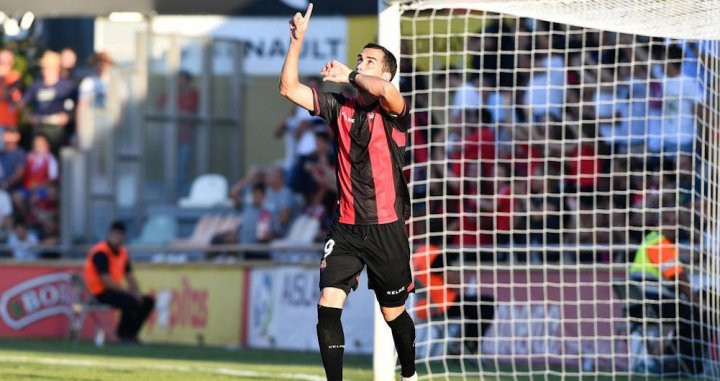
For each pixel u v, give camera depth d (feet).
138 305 173.58
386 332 102.73
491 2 100.99
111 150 196.65
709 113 121.39
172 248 178.40
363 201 71.92
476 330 139.33
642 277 130.62
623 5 98.37
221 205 194.29
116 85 196.44
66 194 196.03
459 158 158.10
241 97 201.77
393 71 74.69
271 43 201.16
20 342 174.40
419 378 118.32
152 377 109.91
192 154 199.21
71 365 124.88
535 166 155.02
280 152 205.57
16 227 201.16
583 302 128.36
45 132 206.80
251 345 172.76
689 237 136.98
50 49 213.05
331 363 72.18
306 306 167.73
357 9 186.80
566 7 99.81
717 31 104.94
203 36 199.31
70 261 185.06
